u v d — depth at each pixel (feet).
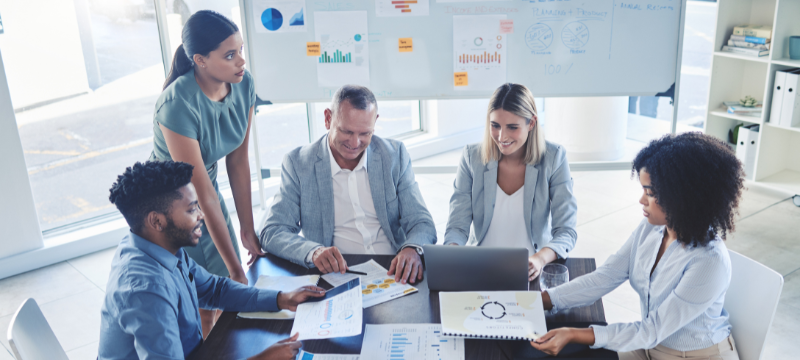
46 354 4.97
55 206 11.57
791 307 8.68
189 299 5.02
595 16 9.43
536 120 6.73
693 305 4.75
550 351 4.67
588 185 13.71
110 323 4.52
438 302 5.35
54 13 10.64
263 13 9.64
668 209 4.68
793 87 11.49
